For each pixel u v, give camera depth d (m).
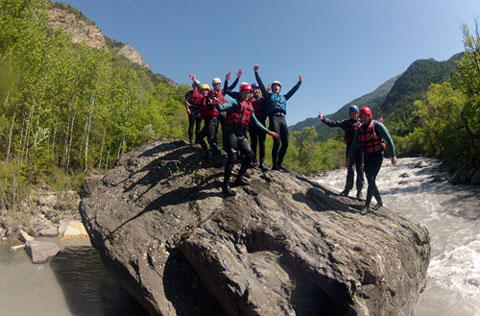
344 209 6.01
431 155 51.56
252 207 5.14
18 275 7.32
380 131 5.64
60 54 19.61
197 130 8.66
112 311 5.84
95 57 22.44
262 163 7.04
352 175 6.88
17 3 15.99
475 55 23.03
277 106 6.80
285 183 6.21
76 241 10.69
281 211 5.20
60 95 20.19
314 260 4.28
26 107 17.27
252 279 4.18
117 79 25.38
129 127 25.97
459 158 26.61
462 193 17.38
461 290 7.53
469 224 12.24
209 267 4.18
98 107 22.61
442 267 8.96
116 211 6.32
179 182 6.48
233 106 5.49
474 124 25.80
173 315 4.23
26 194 13.91
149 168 7.54
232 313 4.04
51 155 19.64
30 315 5.53
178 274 4.69
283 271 4.37
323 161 59.66
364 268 4.18
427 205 15.97
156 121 28.25
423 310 6.70
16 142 16.52
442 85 33.91
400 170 33.97
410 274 5.36
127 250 5.05
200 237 4.66
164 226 5.33
